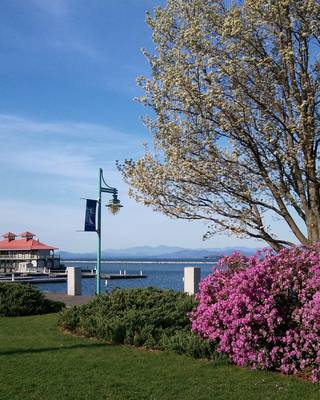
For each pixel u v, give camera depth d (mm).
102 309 12133
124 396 6781
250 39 11727
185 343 9375
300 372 7895
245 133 11719
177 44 12906
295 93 11547
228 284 8828
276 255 8703
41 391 6988
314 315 7496
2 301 15680
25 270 96188
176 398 6699
